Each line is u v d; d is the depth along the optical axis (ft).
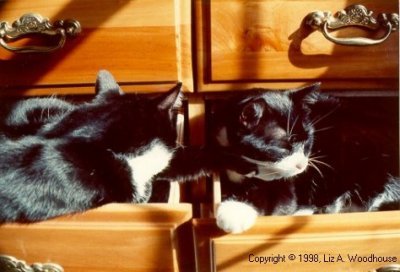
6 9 2.71
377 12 2.65
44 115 2.95
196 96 2.93
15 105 2.98
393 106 3.09
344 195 3.15
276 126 2.87
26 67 2.83
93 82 2.84
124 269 2.24
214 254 2.16
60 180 2.37
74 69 2.81
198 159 2.91
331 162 3.23
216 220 2.14
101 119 2.67
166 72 2.76
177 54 2.73
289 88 2.89
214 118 3.11
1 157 2.46
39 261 2.27
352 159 3.29
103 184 2.46
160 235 2.13
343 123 3.37
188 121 3.02
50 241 2.21
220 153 2.95
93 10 2.67
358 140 3.35
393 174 3.13
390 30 2.64
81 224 2.17
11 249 2.25
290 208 2.95
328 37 2.63
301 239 2.12
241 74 2.75
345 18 2.63
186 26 2.69
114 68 2.78
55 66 2.81
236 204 2.35
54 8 2.68
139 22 2.67
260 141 2.87
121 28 2.69
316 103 3.04
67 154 2.47
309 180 3.13
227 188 3.04
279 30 2.67
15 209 2.28
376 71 2.77
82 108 2.76
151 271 2.23
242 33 2.68
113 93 2.79
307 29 2.67
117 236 2.15
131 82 2.82
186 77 2.79
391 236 2.14
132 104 2.75
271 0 2.63
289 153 2.90
